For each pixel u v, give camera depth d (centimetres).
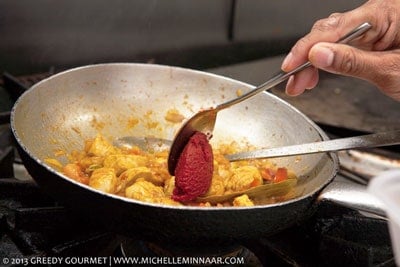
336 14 105
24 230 98
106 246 100
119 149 121
